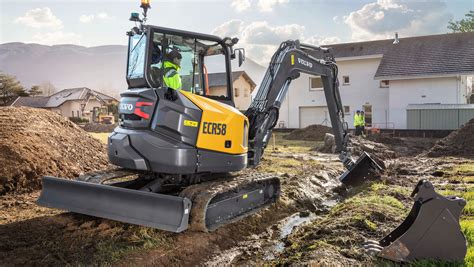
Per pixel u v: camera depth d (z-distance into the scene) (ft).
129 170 22.72
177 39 21.15
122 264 16.52
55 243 18.20
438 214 15.38
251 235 22.06
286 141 80.48
